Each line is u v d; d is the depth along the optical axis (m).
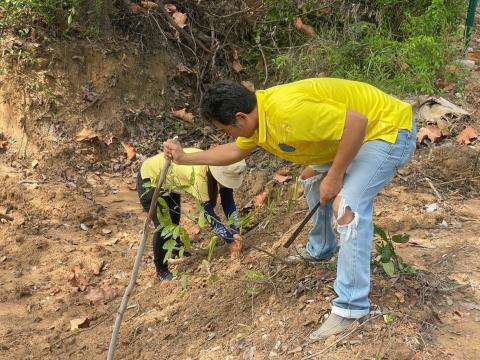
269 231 2.84
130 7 4.13
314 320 2.05
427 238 2.57
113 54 3.94
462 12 4.48
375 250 2.41
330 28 4.36
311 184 2.21
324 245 2.32
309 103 1.75
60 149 3.64
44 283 2.79
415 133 1.95
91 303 2.66
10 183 3.39
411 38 3.94
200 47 4.29
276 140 1.84
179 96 4.11
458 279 2.26
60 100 3.75
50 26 3.80
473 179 3.05
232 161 2.07
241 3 4.43
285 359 1.93
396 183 3.06
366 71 3.84
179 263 2.82
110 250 3.03
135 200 3.46
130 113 3.88
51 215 3.26
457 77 3.89
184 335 2.29
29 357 2.34
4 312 2.60
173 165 2.54
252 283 2.38
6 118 3.68
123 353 2.32
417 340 1.92
